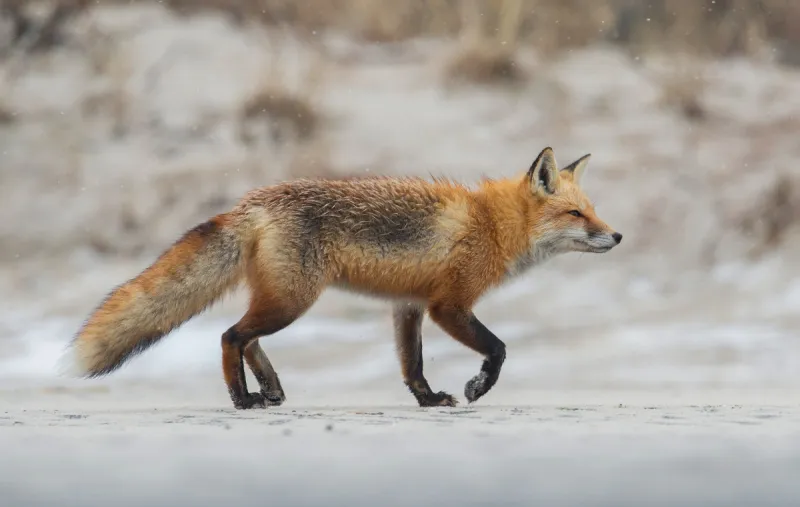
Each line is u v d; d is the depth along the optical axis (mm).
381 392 12484
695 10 27000
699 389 12125
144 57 24453
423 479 5754
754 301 16734
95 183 21422
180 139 22578
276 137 22422
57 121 23109
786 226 19234
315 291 9391
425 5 27328
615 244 10312
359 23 26672
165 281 9180
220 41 25062
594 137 22422
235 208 9477
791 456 6469
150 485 5621
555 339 15406
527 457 6391
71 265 19516
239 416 8617
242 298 17266
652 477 5832
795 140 22000
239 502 5234
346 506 5133
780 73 26094
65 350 9008
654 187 20609
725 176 20812
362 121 22891
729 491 5512
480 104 23422
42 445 6855
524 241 10172
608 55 25703
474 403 10344
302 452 6543
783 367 13547
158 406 10055
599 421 8148
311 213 9383
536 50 25438
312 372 14000
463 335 9797
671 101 23516
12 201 21031
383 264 9602
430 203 9797
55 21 25406
